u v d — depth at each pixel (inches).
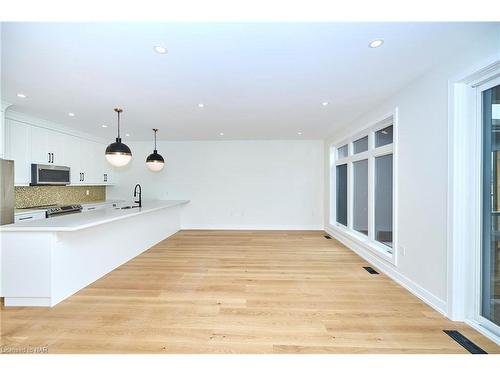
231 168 261.7
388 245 139.4
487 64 71.5
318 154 257.6
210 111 151.4
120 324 83.1
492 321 79.0
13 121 148.3
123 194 264.2
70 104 136.1
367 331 79.8
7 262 95.0
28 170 157.9
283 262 150.9
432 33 71.9
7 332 78.4
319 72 98.0
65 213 179.6
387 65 92.2
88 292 108.4
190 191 263.6
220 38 74.3
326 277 126.5
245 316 88.7
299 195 258.8
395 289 111.7
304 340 75.3
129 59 86.9
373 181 151.3
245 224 261.7
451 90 84.6
